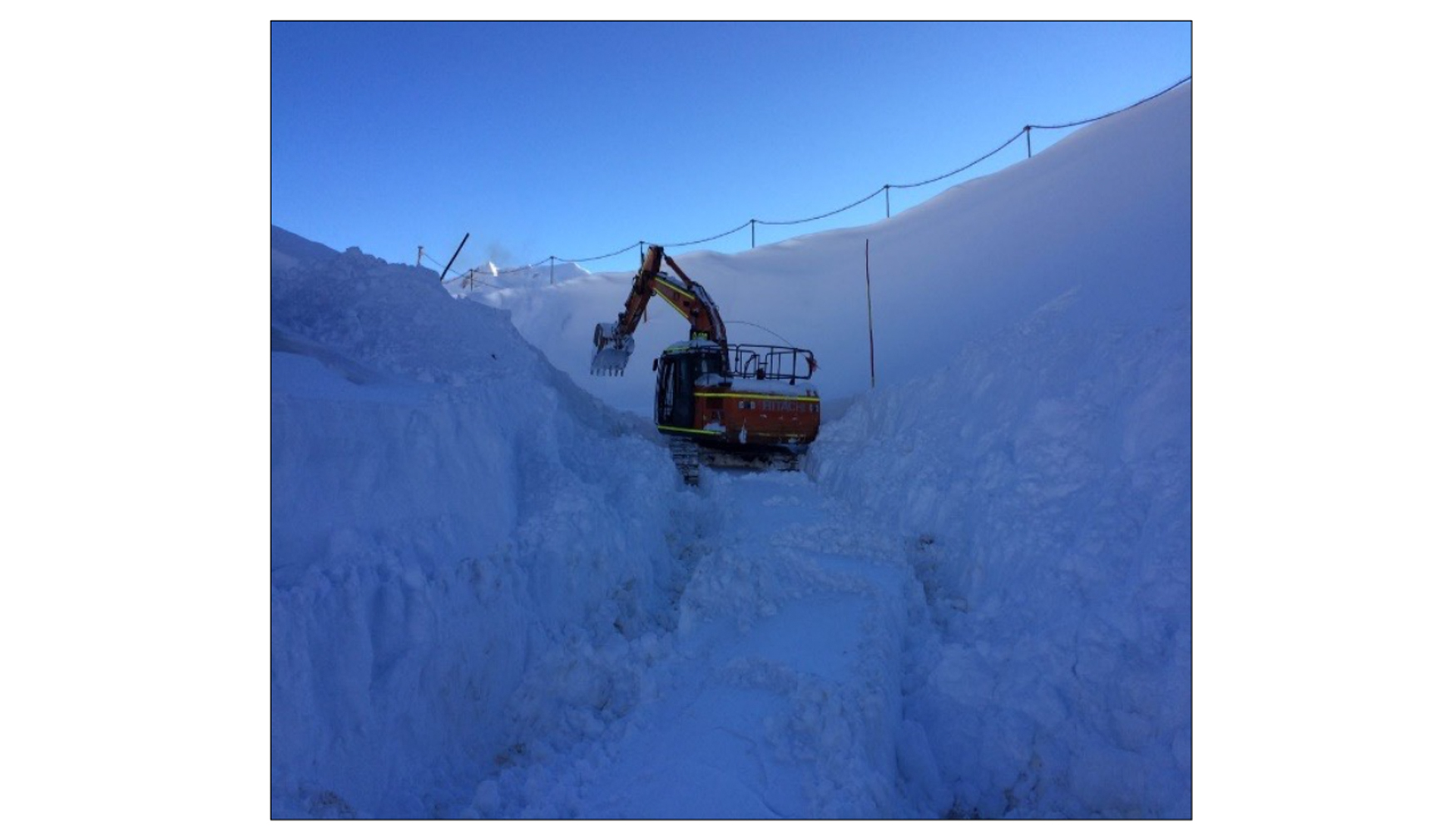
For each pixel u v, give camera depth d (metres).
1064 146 34.16
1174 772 5.54
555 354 33.94
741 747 5.23
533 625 6.72
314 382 6.93
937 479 10.05
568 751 5.81
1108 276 12.38
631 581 8.23
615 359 16.55
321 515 5.89
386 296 10.42
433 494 6.71
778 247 39.19
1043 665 6.50
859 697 5.67
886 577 8.29
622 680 6.58
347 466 6.27
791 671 6.00
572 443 10.52
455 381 8.96
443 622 5.80
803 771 4.97
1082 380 9.52
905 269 31.39
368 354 9.32
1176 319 8.95
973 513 9.03
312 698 4.87
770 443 14.10
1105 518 7.46
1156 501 7.21
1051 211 28.19
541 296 38.81
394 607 5.60
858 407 14.33
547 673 6.45
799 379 15.04
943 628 7.93
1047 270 23.38
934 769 6.15
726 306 33.78
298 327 9.56
